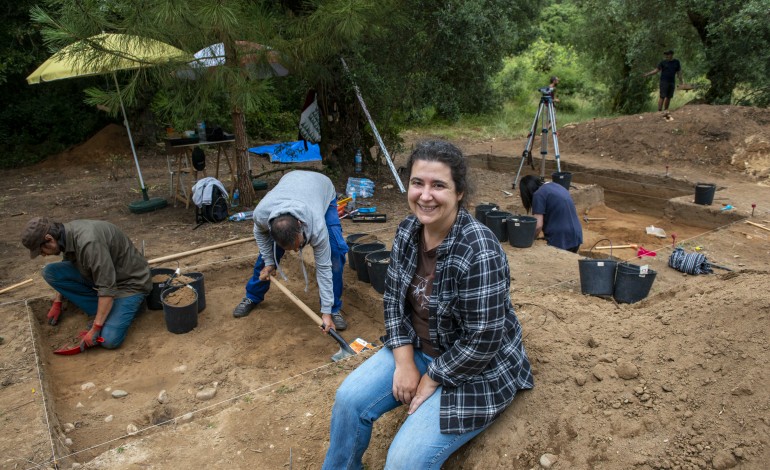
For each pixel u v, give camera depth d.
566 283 4.72
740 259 5.26
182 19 5.65
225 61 6.31
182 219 7.18
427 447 2.07
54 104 12.02
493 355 2.09
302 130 8.12
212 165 11.08
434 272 2.18
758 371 2.21
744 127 9.68
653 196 9.07
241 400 3.30
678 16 12.62
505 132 13.87
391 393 2.33
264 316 4.70
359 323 4.60
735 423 2.11
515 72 17.59
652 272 4.13
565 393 2.44
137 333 4.48
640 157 10.12
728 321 2.45
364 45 8.13
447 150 2.03
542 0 16.75
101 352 4.20
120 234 4.31
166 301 4.41
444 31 8.33
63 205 8.19
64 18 5.31
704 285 2.97
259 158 11.55
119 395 3.61
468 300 2.04
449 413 2.10
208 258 5.66
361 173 9.04
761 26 11.11
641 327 2.69
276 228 3.46
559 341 2.76
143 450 2.85
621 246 6.07
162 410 3.46
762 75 11.79
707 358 2.36
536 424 2.35
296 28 6.66
